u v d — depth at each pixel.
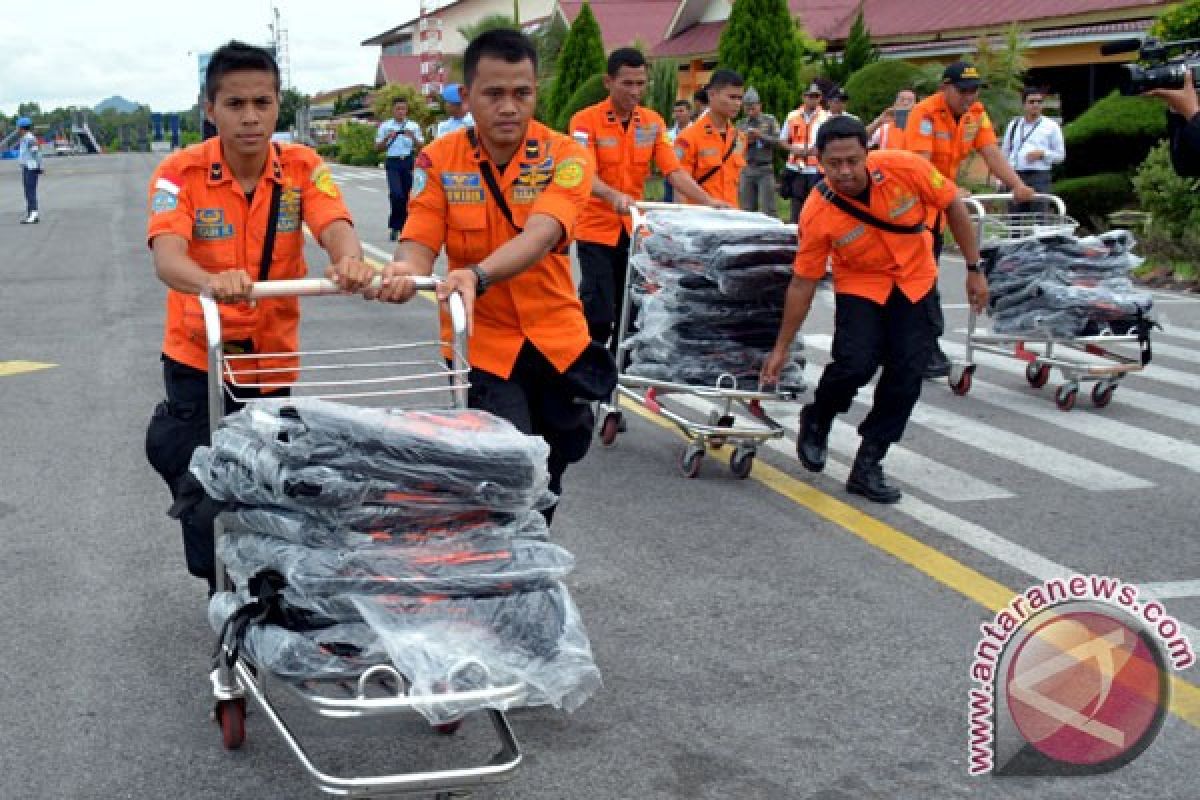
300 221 4.03
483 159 4.12
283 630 3.13
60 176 39.69
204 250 3.91
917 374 6.05
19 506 6.05
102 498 6.17
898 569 5.29
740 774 3.67
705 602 4.93
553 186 4.07
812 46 26.14
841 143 5.63
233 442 3.19
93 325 10.85
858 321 6.00
